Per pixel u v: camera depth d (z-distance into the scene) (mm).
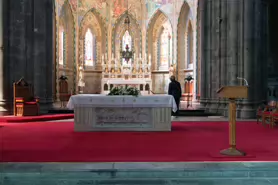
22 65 15992
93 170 5941
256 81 15039
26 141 9047
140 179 5734
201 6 17891
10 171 5898
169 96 11172
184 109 17188
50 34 17719
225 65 16328
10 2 15633
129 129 11203
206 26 17750
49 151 7633
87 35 31109
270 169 6055
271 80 17703
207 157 6938
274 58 17703
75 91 29203
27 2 16312
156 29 31578
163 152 7504
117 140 9297
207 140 9227
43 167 6102
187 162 6488
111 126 11227
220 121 13961
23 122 13586
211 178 5809
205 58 17766
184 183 5551
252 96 14922
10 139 9375
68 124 12953
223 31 16359
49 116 14719
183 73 29547
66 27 28859
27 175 5812
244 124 12758
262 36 16141
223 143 8719
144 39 31266
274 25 17656
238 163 6367
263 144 8531
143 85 28594
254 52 15000
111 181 5645
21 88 15227
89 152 7516
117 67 30078
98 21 31094
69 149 7898
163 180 5688
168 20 30531
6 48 15531
